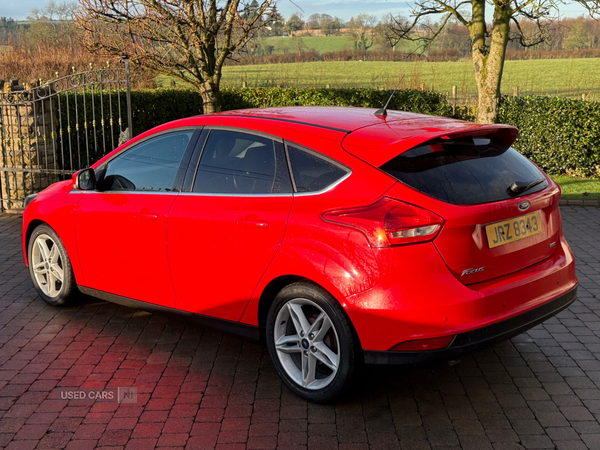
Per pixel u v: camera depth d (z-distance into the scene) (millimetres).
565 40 53125
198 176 3965
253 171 3693
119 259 4398
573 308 5055
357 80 38812
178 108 15344
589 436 3191
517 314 3281
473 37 13570
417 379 3861
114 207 4371
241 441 3174
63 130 11312
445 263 3088
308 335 3461
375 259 3076
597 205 9352
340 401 3574
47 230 4980
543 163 12852
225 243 3695
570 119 12336
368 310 3100
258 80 35719
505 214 3273
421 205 3072
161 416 3430
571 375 3895
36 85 9008
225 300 3807
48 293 5176
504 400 3586
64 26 25875
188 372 3971
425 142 3340
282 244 3416
